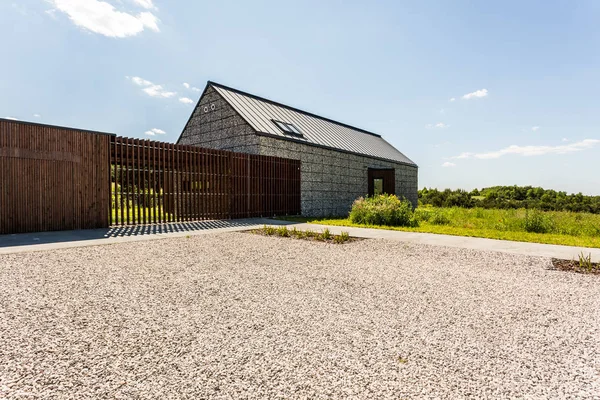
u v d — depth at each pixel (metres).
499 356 2.25
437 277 4.36
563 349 2.37
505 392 1.83
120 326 2.67
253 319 2.85
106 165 9.02
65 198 8.32
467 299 3.47
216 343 2.38
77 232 8.04
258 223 11.00
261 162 13.48
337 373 2.00
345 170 18.34
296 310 3.08
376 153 22.12
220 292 3.58
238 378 1.93
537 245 7.03
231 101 14.74
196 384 1.86
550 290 3.82
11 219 7.53
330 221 12.05
